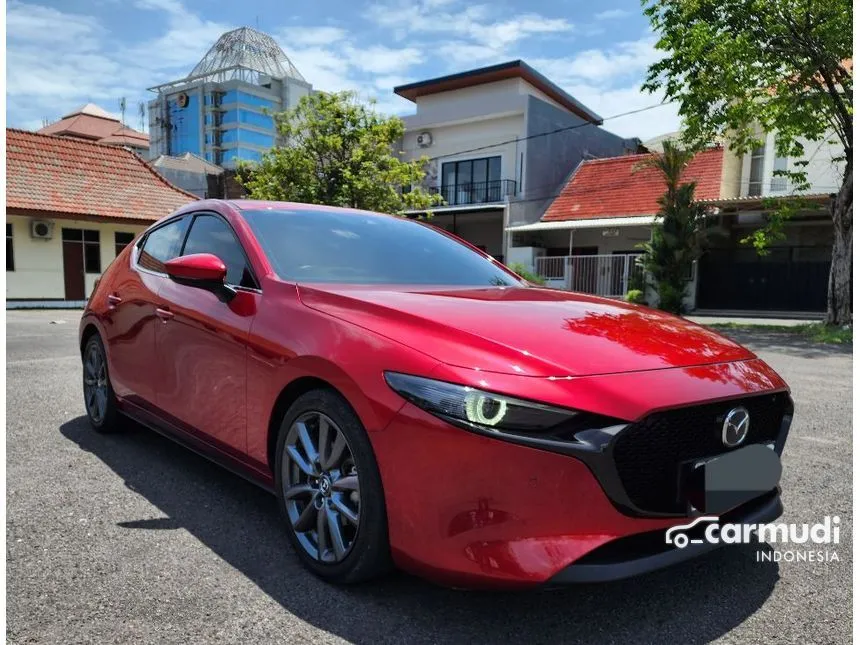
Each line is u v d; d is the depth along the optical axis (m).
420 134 27.58
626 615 2.16
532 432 1.88
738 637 2.04
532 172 24.72
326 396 2.32
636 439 1.97
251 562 2.49
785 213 14.47
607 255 20.53
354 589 2.29
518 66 27.91
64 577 2.35
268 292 2.78
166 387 3.37
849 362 8.27
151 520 2.88
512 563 1.86
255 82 95.69
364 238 3.45
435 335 2.18
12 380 6.09
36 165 20.33
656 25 14.20
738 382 2.25
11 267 19.30
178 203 22.66
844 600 2.28
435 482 1.96
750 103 13.04
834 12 11.72
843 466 3.79
